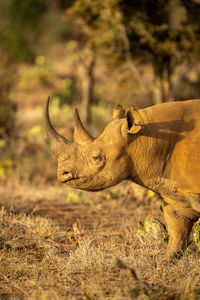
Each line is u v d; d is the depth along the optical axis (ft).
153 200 94.89
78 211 95.50
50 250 65.98
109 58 165.17
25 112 234.17
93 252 61.93
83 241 69.15
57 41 410.52
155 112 59.62
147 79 173.47
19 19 374.22
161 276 57.26
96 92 250.57
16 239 71.61
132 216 89.20
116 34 151.64
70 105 252.42
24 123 203.31
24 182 124.77
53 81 300.81
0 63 189.78
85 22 158.92
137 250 65.26
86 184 58.90
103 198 106.11
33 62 339.16
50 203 102.73
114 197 104.17
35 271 59.62
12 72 191.01
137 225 80.18
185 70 169.89
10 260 62.59
